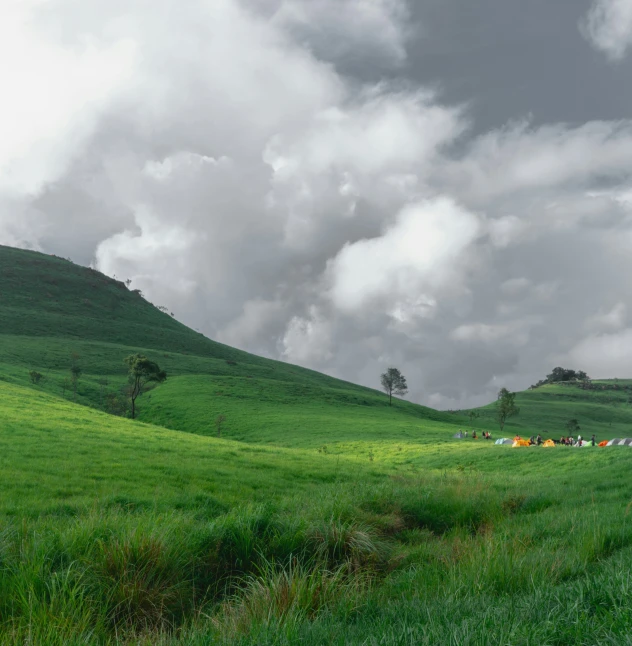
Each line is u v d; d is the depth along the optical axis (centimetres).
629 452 3991
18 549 736
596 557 754
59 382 11425
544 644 382
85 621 554
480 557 709
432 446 5997
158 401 10681
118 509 1265
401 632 433
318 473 2575
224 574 845
